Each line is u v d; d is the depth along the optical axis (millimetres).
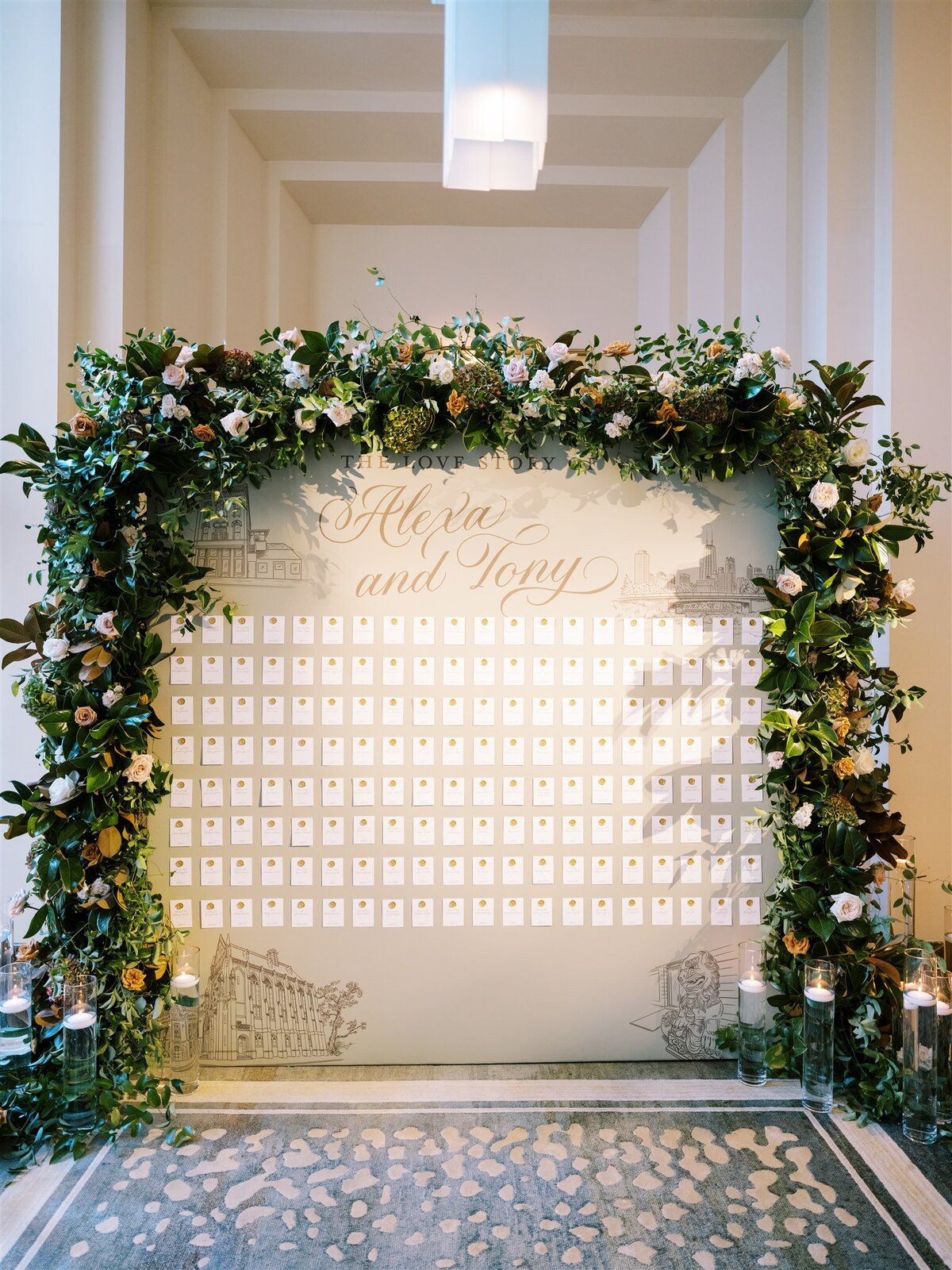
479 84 2410
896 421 3500
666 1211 2123
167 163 3789
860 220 3684
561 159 4879
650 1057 2842
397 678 2777
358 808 2783
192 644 2742
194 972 2637
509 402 2600
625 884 2828
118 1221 2088
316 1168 2285
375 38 4020
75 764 2438
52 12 3273
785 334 3939
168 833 2766
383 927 2799
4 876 3240
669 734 2824
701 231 4801
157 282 3740
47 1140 2371
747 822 2840
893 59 3531
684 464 2639
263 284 4875
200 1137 2422
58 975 2533
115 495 2543
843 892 2654
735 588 2820
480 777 2795
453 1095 2639
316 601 2762
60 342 3262
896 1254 1984
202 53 4078
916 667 3459
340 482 2752
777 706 2752
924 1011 2379
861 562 2682
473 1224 2082
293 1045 2795
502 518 2781
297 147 4750
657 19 3982
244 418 2463
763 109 4230
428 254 5441
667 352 2666
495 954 2814
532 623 2791
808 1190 2201
